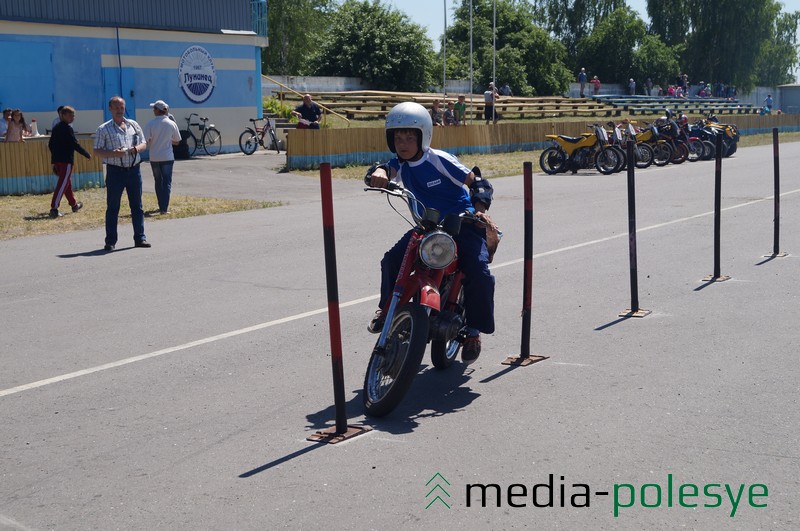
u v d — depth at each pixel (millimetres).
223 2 27078
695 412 5270
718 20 82312
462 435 4941
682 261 10250
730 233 12359
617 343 6828
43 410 5453
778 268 9734
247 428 5094
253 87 28047
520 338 7020
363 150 24422
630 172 7645
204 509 4047
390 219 14336
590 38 75688
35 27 22547
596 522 3898
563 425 5082
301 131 22719
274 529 3840
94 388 5871
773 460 4543
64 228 13492
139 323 7613
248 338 7082
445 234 5090
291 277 9523
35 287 9203
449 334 5496
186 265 10328
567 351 6637
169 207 15789
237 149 27844
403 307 5254
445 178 5645
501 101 48344
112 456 4703
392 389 5059
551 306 8078
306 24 71375
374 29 49406
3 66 22031
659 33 84750
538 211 15156
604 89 72000
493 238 5746
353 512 3994
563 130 32844
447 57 59406
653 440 4832
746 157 29484
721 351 6566
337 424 4934
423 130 5500
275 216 14812
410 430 5035
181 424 5176
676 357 6430
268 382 5965
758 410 5293
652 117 55344
